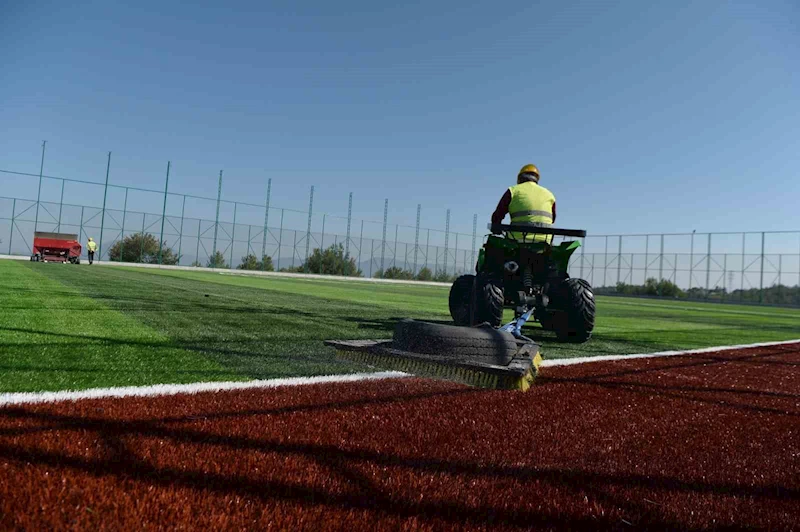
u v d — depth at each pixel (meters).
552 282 4.82
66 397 1.89
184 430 1.58
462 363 2.34
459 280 5.38
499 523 1.13
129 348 3.08
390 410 1.99
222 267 35.72
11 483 1.13
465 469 1.44
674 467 1.58
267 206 37.34
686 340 6.06
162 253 33.50
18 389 1.98
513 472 1.45
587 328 4.77
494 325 4.45
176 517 1.04
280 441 1.55
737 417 2.30
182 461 1.33
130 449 1.39
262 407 1.91
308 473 1.32
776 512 1.28
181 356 2.93
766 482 1.50
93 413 1.70
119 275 13.84
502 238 4.73
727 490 1.41
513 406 2.19
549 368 3.30
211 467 1.31
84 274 13.02
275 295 9.72
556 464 1.54
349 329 4.77
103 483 1.17
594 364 3.57
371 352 2.66
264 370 2.67
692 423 2.14
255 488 1.21
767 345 5.84
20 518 0.99
